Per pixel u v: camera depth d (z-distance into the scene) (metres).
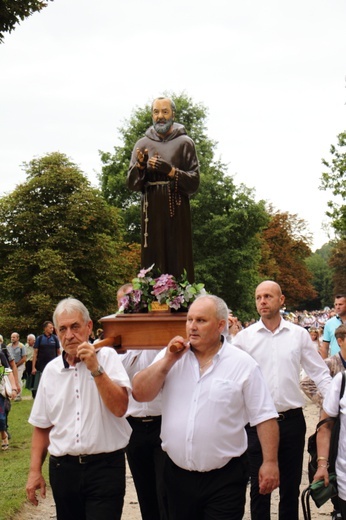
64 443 5.17
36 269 51.62
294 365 6.95
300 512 8.22
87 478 5.15
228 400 4.99
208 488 5.02
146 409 6.44
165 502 6.01
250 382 5.05
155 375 5.00
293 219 82.56
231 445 5.01
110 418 5.19
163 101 7.75
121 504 5.23
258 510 6.72
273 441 5.05
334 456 5.45
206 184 49.38
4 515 7.89
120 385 5.11
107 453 5.18
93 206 51.28
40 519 8.07
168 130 7.76
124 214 52.44
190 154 7.73
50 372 5.28
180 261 7.53
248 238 50.62
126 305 7.16
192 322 5.04
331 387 5.52
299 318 55.75
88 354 4.95
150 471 6.66
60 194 52.75
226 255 49.38
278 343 7.00
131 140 50.56
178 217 7.57
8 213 52.47
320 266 139.88
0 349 14.52
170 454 5.07
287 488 6.88
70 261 51.00
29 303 50.78
